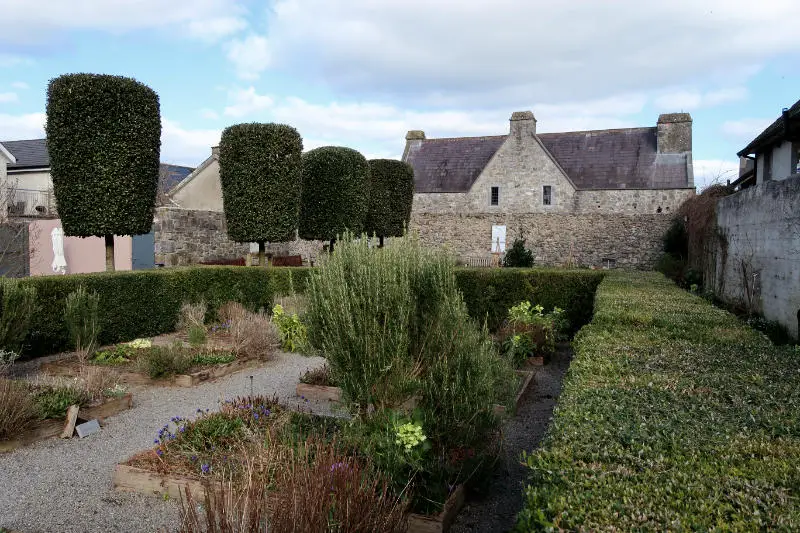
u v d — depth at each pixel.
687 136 30.36
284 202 14.08
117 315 9.44
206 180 21.69
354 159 16.97
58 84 10.12
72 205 10.40
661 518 1.95
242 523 2.51
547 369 8.65
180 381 7.27
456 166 34.34
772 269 9.44
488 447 4.39
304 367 8.39
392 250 4.83
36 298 8.12
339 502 2.79
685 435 2.71
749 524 1.87
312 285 4.79
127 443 5.24
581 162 31.97
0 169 23.94
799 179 8.33
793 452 2.47
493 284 11.71
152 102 11.13
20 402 5.25
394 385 4.34
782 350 4.77
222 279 11.85
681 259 20.17
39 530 3.67
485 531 3.68
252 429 4.80
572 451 2.59
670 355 4.58
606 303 7.38
